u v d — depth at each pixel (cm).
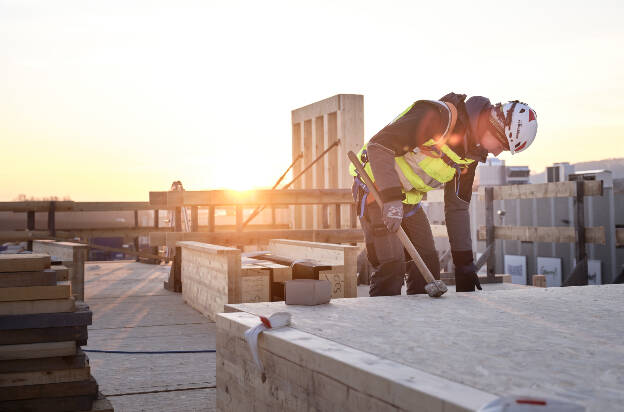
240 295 545
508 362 162
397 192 307
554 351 175
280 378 193
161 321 586
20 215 3728
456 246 359
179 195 801
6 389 258
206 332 529
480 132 323
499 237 959
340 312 249
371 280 363
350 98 971
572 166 2411
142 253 1237
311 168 1093
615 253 2345
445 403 125
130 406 319
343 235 845
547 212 2633
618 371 153
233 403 230
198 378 373
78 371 267
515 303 273
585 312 246
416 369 153
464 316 237
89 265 1250
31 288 262
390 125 317
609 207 2347
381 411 144
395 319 231
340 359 161
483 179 3170
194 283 666
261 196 830
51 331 263
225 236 806
